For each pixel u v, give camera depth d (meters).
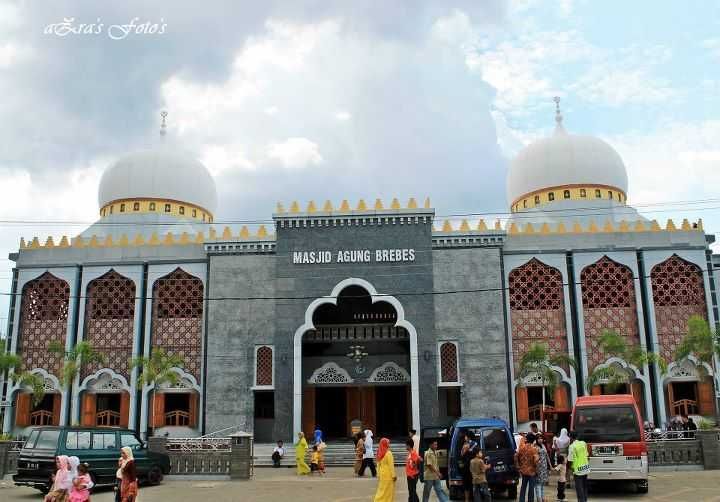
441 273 26.56
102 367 26.38
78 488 10.23
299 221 26.77
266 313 26.58
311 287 26.25
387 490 12.08
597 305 26.25
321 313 28.94
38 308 27.09
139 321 26.77
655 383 25.20
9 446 19.84
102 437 16.75
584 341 25.80
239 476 18.70
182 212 32.22
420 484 18.20
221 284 26.88
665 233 26.72
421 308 25.97
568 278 26.53
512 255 26.88
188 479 18.75
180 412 26.06
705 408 24.62
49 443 15.84
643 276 26.34
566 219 30.20
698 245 26.41
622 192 31.61
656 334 25.67
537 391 25.91
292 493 15.95
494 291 26.30
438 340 25.92
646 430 21.47
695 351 22.89
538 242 26.97
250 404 25.77
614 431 15.46
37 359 26.58
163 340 26.73
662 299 26.09
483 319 26.08
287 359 25.70
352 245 26.56
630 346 25.48
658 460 19.61
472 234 26.70
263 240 27.16
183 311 27.03
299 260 26.48
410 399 27.98
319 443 20.66
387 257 26.41
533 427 16.28
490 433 14.73
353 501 14.70
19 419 25.94
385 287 26.19
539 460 14.20
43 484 15.73
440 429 17.19
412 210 26.62
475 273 26.50
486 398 25.42
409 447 13.47
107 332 26.77
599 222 30.02
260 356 26.25
